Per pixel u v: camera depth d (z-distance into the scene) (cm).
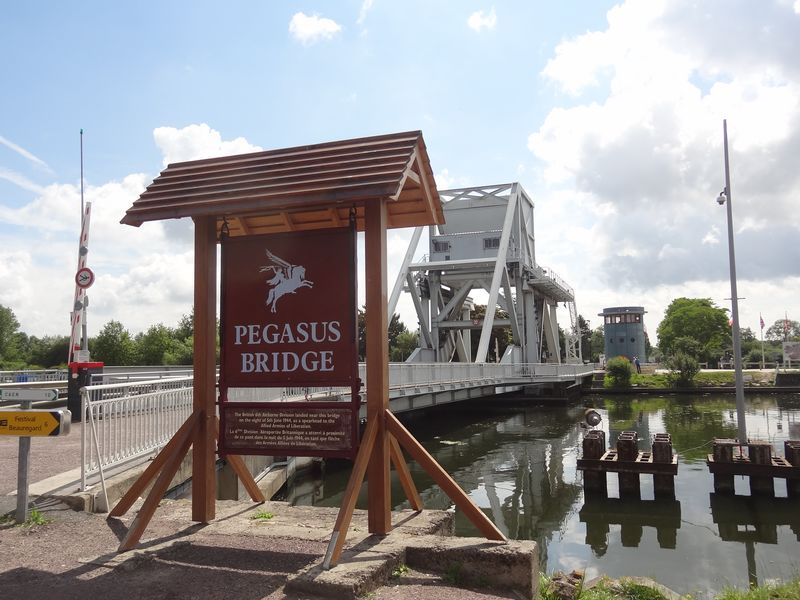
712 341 8625
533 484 1828
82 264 1580
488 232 4916
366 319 591
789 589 747
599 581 845
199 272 633
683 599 809
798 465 1472
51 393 630
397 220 736
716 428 2936
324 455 582
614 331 7994
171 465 604
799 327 12150
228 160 662
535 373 4031
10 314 7888
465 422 3538
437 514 663
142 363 5312
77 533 601
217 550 555
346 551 528
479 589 498
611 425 3197
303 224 736
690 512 1434
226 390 617
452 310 5038
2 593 454
